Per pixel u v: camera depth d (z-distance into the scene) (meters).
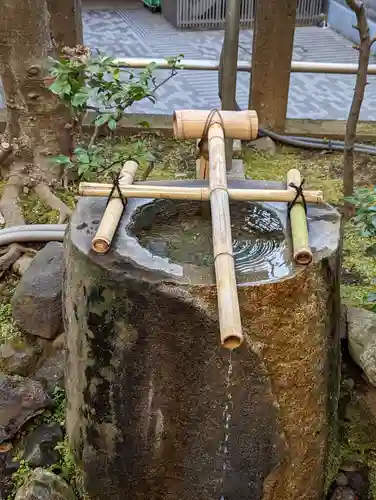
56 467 1.79
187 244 1.63
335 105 3.74
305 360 1.52
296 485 1.66
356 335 2.04
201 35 3.62
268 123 3.47
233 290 1.32
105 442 1.65
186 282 1.40
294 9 3.14
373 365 1.93
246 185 1.87
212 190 1.61
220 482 1.62
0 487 1.75
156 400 1.54
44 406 1.93
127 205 1.73
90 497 1.75
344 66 3.27
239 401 1.51
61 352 2.15
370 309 2.29
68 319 1.65
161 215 1.77
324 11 3.82
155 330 1.46
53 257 2.28
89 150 2.65
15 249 2.52
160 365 1.50
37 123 2.86
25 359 2.12
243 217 1.74
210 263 1.53
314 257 1.50
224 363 1.46
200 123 1.85
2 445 1.86
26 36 2.65
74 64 2.54
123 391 1.56
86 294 1.51
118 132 3.45
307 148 3.45
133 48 3.41
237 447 1.57
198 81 3.82
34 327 2.15
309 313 1.48
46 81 2.76
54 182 2.96
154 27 3.75
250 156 3.34
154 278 1.42
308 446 1.63
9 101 2.85
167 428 1.57
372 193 2.18
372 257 2.63
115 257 1.49
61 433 1.88
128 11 4.05
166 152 3.35
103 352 1.54
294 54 3.47
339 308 1.67
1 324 2.26
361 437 1.90
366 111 3.69
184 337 1.45
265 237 1.64
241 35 3.83
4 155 3.00
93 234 1.58
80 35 3.28
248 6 3.77
